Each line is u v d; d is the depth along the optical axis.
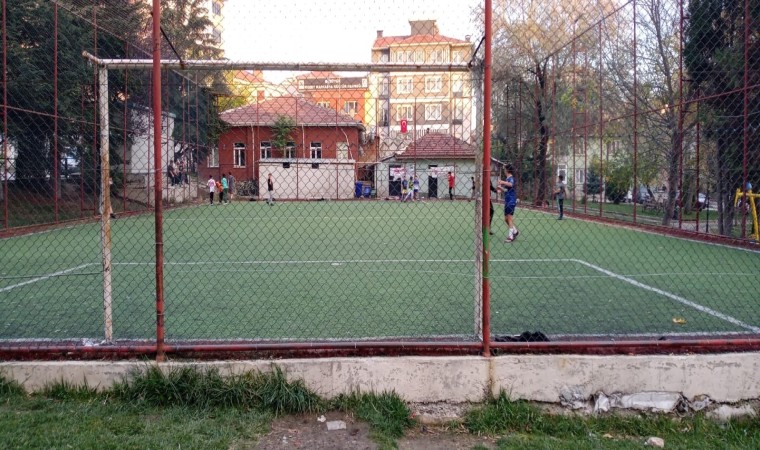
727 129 13.20
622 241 14.09
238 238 14.97
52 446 3.25
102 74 4.36
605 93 19.42
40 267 9.89
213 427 3.56
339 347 4.08
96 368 3.96
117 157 19.47
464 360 3.96
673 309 6.47
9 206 15.85
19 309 6.38
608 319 5.98
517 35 11.95
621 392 3.95
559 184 18.38
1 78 14.63
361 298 6.96
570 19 14.41
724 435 3.69
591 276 8.80
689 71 13.82
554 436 3.65
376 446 3.39
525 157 16.44
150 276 8.84
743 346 4.09
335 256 11.32
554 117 17.75
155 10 3.93
